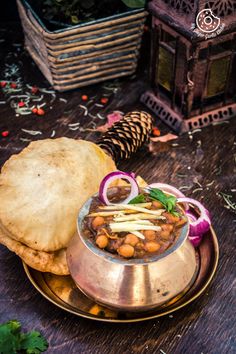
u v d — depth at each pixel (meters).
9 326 0.50
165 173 0.69
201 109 0.74
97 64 0.80
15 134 0.75
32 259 0.53
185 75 0.69
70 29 0.74
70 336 0.51
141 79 0.85
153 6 0.69
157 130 0.74
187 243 0.50
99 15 0.81
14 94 0.82
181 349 0.50
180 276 0.48
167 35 0.71
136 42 0.80
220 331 0.51
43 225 0.53
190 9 0.63
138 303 0.47
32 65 0.88
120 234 0.47
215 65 0.70
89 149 0.58
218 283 0.55
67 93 0.82
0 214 0.54
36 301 0.53
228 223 0.62
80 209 0.51
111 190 0.52
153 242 0.47
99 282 0.47
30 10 0.77
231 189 0.66
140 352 0.50
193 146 0.72
